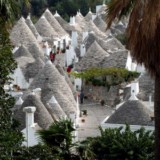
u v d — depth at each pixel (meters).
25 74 125.81
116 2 51.19
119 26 194.25
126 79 128.25
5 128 50.25
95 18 198.25
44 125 79.00
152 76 52.88
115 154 67.00
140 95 108.12
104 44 159.12
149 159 65.75
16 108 88.19
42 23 183.62
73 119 91.19
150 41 49.88
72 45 170.62
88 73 130.50
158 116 53.78
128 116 88.88
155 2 48.19
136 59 51.66
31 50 145.50
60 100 97.12
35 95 83.38
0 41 53.31
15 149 47.53
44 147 49.97
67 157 56.66
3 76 51.19
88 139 69.06
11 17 58.31
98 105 124.81
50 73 103.12
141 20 49.81
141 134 69.69
